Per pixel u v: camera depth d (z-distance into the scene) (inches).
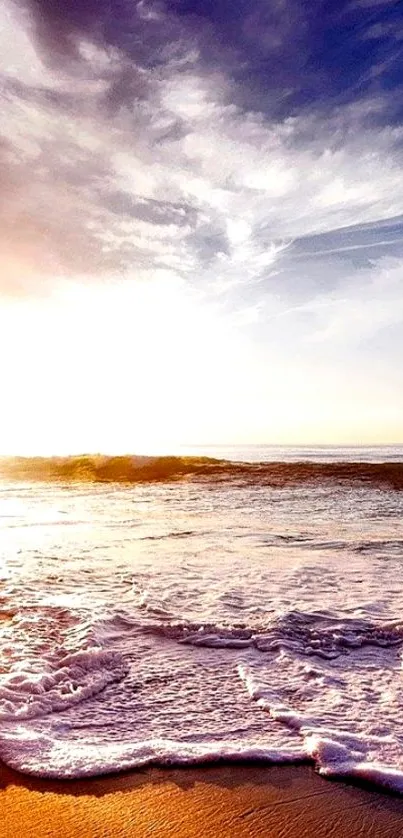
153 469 1116.5
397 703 135.3
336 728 121.5
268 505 637.3
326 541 386.6
